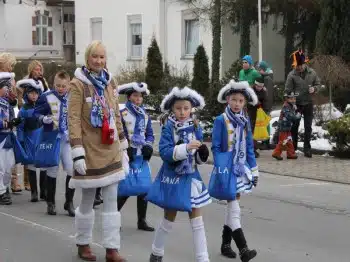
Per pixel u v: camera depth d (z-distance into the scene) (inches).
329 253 302.4
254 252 274.4
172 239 323.6
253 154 283.1
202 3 1141.7
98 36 1430.9
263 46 1210.0
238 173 275.6
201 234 258.1
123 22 1358.3
